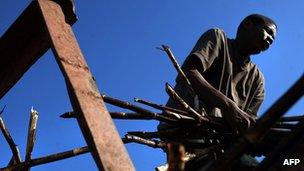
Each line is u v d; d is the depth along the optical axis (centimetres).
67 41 375
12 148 434
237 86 494
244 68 496
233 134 405
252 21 498
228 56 487
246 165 424
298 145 324
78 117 331
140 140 393
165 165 376
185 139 427
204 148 425
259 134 207
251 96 505
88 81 351
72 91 339
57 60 359
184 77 424
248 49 495
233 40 504
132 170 308
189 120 409
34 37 406
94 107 335
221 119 417
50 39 370
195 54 465
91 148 316
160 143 398
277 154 271
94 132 318
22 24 399
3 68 422
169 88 392
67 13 396
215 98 430
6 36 403
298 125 268
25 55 416
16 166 392
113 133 324
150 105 412
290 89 200
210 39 482
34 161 396
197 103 465
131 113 405
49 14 386
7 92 443
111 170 302
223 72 483
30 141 422
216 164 217
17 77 430
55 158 394
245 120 407
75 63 359
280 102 202
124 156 314
